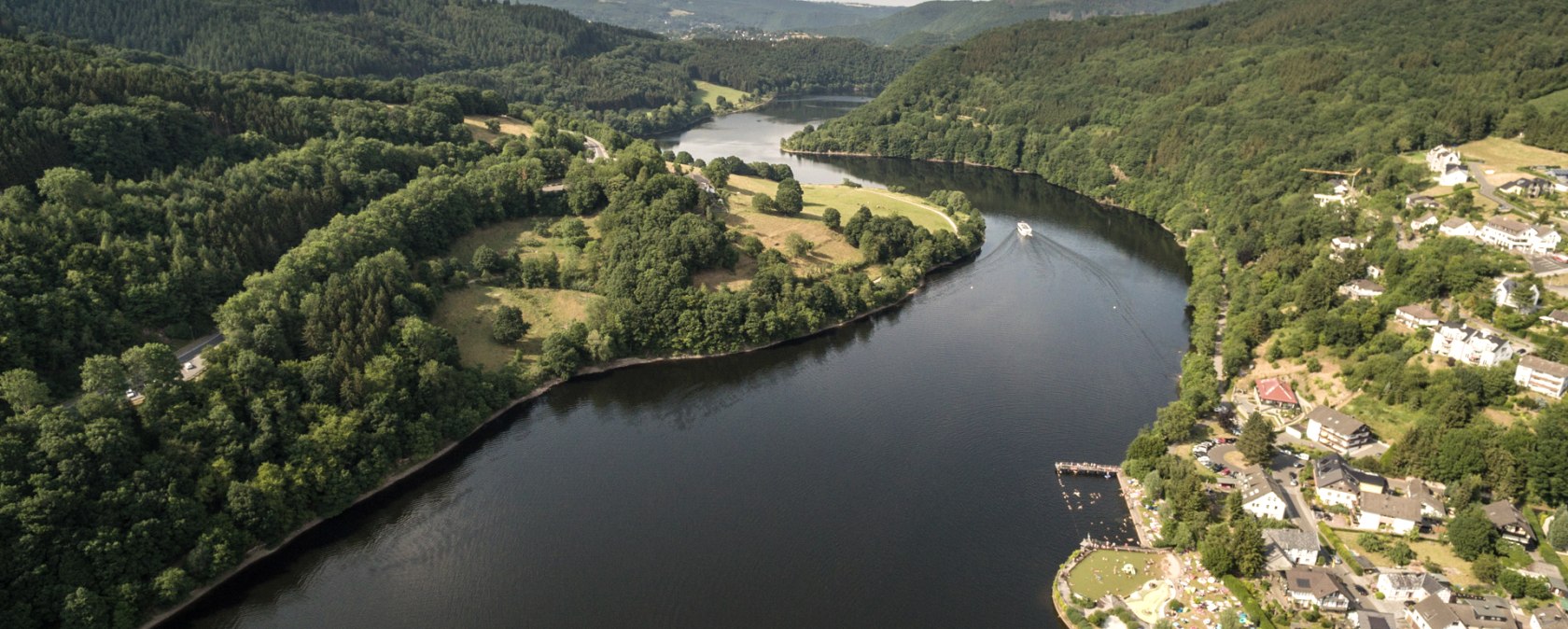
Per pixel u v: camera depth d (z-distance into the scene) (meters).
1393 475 182.50
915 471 199.25
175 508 160.25
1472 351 196.50
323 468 182.00
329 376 195.75
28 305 183.00
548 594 161.88
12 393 162.25
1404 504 166.00
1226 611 145.88
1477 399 187.00
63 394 179.38
